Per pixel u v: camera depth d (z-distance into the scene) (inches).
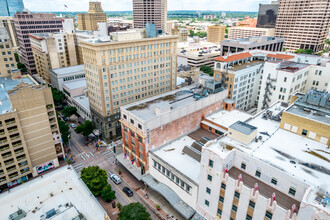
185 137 3137.3
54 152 3253.0
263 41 7500.0
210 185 2111.2
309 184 1621.6
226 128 3058.6
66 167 2684.5
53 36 6363.2
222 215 2100.1
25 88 2741.1
